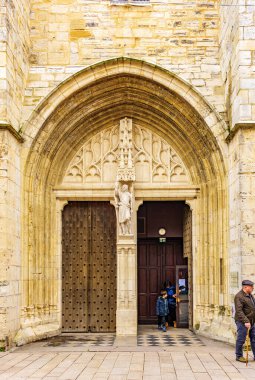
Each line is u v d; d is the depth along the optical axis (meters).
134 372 10.26
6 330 12.95
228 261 14.89
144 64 15.44
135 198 16.86
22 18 15.00
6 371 10.41
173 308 18.34
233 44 14.08
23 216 15.14
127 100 16.45
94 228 17.22
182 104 15.79
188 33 15.78
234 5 13.95
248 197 13.30
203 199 16.50
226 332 14.37
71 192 16.80
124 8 15.84
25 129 15.08
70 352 12.77
